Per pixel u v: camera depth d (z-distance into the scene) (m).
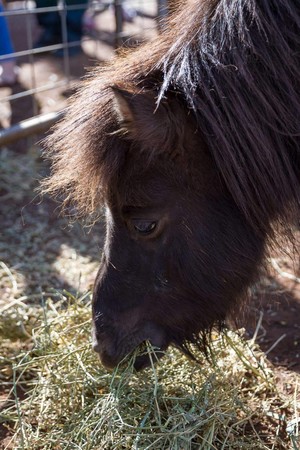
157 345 1.57
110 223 1.53
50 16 3.52
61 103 3.00
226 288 1.55
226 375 1.68
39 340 1.81
